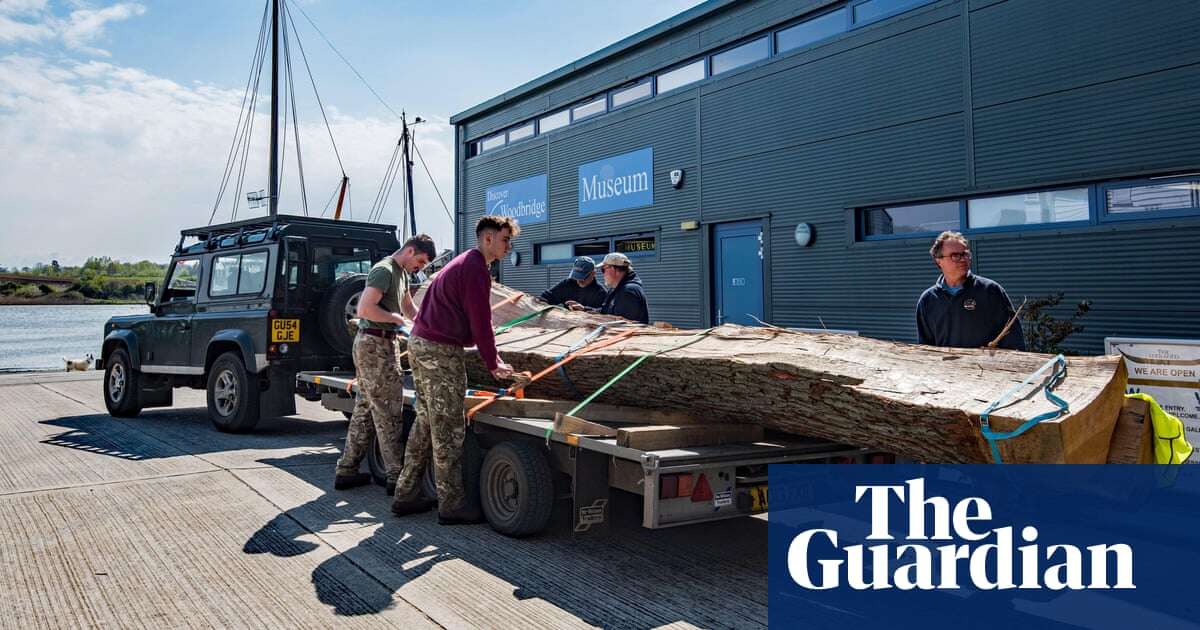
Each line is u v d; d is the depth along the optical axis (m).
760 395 3.53
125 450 6.61
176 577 3.51
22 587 3.38
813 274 9.34
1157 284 6.48
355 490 5.20
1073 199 7.09
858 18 8.89
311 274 7.46
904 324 8.39
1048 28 7.16
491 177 15.55
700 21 10.76
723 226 10.61
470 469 4.38
